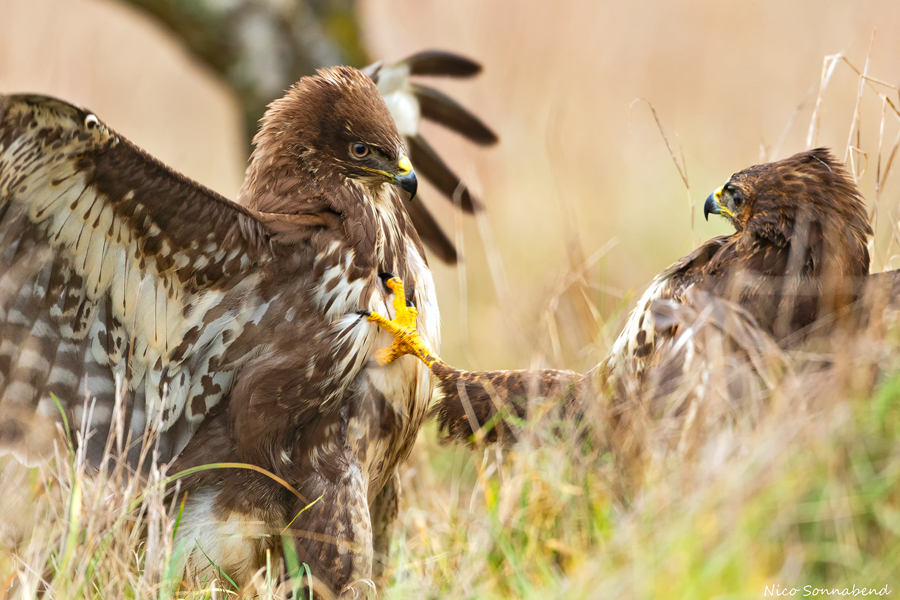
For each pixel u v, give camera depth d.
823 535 6.03
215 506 8.52
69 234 7.96
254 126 14.34
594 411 7.74
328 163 8.59
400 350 8.41
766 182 7.64
